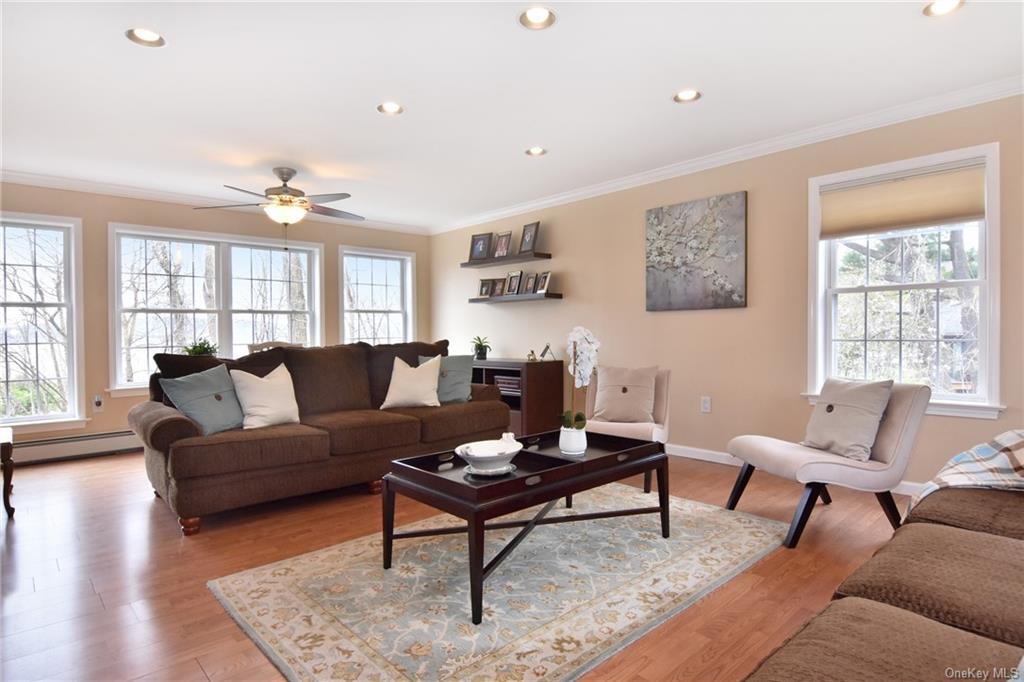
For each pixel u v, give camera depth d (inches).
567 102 127.4
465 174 186.4
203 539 112.1
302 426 136.3
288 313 239.9
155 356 137.4
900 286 137.3
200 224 215.5
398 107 129.4
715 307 169.2
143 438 120.0
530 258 221.1
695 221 173.5
